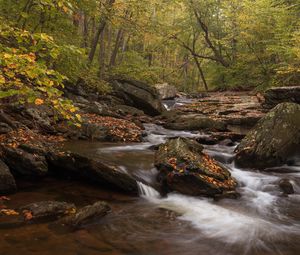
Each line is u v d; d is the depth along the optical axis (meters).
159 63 43.62
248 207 7.38
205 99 24.27
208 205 7.36
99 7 17.00
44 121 11.76
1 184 6.94
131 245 5.38
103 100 18.23
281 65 23.41
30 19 11.98
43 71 5.13
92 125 12.28
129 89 18.91
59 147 9.97
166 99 25.27
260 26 26.70
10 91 5.26
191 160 8.20
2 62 4.96
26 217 5.88
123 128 13.18
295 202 7.80
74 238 5.41
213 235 5.95
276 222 6.67
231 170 9.55
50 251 4.93
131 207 7.01
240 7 32.25
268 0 25.70
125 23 19.44
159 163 8.38
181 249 5.38
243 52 31.34
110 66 24.92
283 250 5.52
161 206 7.20
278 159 10.05
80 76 16.69
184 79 44.19
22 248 4.95
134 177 8.00
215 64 37.56
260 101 20.12
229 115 16.84
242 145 10.57
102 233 5.70
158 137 13.10
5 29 6.55
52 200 6.95
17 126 10.57
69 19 14.27
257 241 5.80
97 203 6.36
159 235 5.82
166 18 37.34
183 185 7.86
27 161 7.86
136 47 40.84
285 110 10.85
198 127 14.72
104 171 7.85
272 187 8.45
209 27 36.22
